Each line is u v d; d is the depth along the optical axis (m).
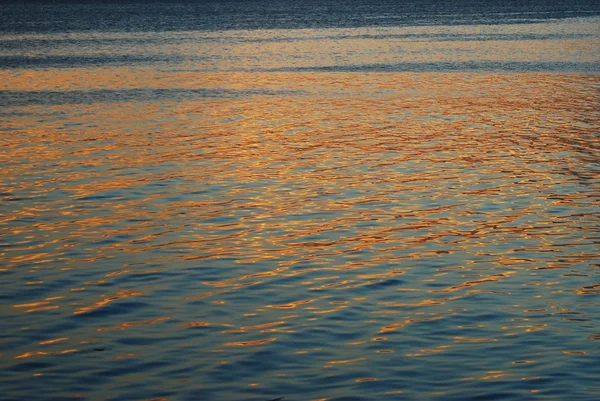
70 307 14.62
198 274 16.11
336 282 15.56
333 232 18.53
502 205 20.33
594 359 12.31
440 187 22.05
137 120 33.09
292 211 20.19
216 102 37.50
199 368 12.27
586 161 24.66
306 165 24.84
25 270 16.52
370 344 12.93
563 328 13.41
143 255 17.28
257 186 22.55
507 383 11.66
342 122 31.92
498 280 15.53
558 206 20.19
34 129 31.34
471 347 12.77
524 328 13.42
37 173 24.42
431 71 47.41
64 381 11.95
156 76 46.53
